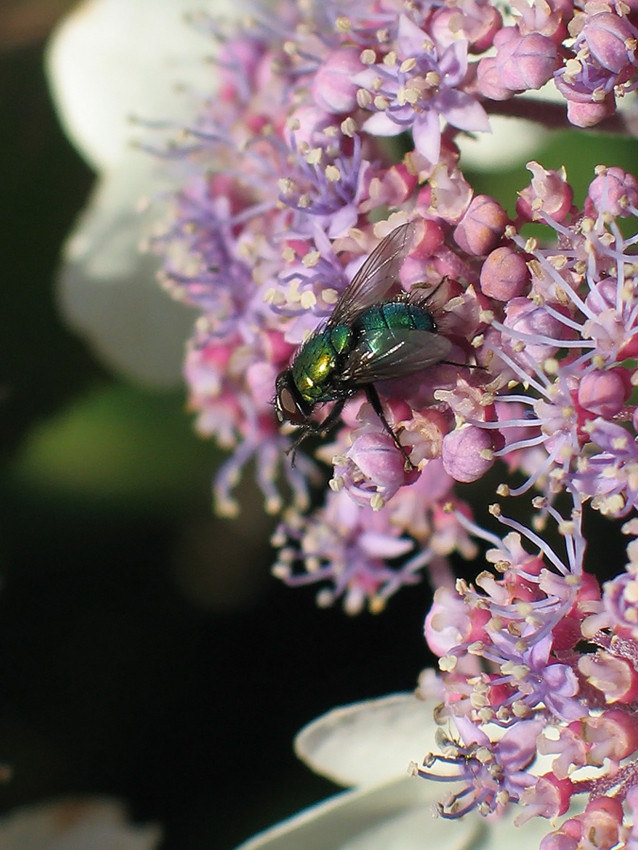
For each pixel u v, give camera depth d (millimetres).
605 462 150
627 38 154
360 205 161
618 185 154
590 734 149
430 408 155
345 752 172
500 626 151
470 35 160
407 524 172
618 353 151
